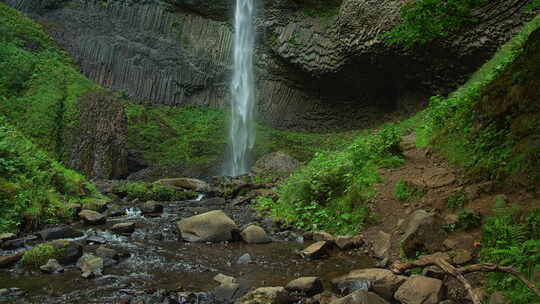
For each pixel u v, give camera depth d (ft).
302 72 80.84
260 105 85.56
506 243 14.29
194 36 88.99
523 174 17.57
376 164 26.86
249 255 19.67
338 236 21.84
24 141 32.94
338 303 12.48
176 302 13.91
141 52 85.66
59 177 31.22
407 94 69.05
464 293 13.24
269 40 83.51
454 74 59.52
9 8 78.48
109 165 61.21
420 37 21.74
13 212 23.91
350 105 78.28
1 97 61.36
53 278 16.05
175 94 86.58
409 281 13.84
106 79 82.94
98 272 16.81
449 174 22.43
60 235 22.20
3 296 14.07
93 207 30.32
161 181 48.44
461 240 16.35
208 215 23.66
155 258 19.26
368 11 61.82
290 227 26.21
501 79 22.61
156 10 88.33
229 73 88.74
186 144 70.44
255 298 13.50
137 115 69.51
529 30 36.04
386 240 19.66
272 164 60.08
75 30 84.23
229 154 71.56
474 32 53.47
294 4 80.18
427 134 28.86
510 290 12.19
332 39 72.69
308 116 82.48
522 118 19.76
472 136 23.40
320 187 27.63
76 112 64.59
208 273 17.22
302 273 17.28
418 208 21.15
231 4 86.33
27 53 72.18
